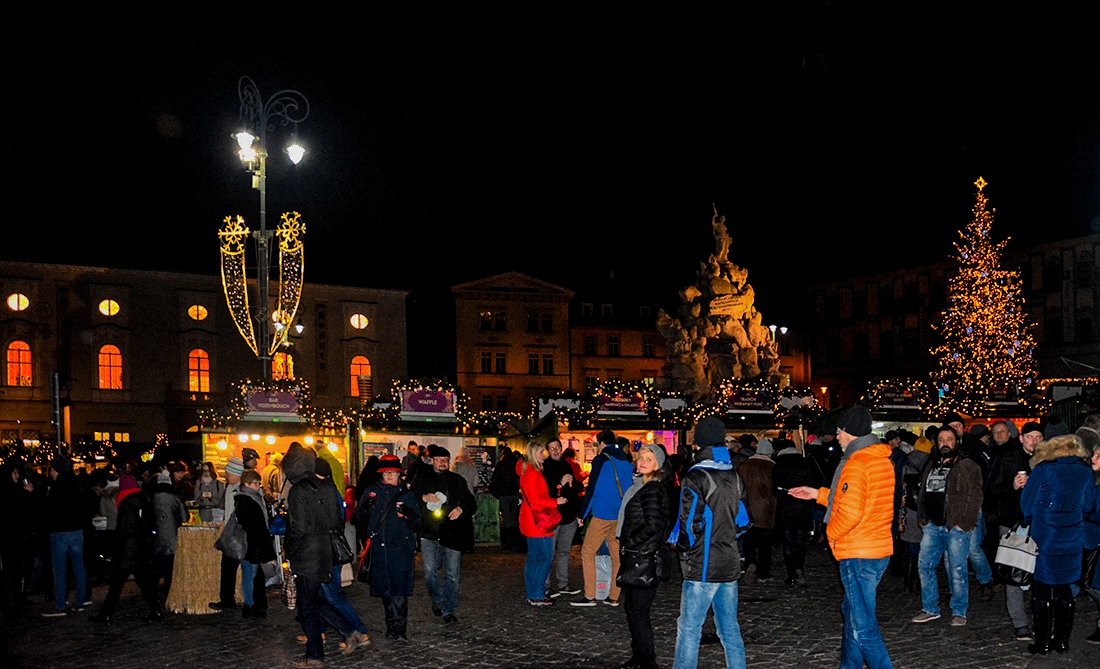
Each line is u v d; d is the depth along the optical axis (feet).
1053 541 30.63
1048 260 225.76
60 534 44.86
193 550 44.14
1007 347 163.02
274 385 76.38
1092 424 34.91
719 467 26.99
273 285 204.64
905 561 45.11
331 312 212.64
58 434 81.92
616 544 42.50
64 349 185.57
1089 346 215.92
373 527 36.01
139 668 32.96
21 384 181.78
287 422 76.23
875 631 26.20
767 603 42.19
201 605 43.78
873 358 270.46
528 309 247.70
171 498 43.98
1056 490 30.73
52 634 39.50
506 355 244.42
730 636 26.68
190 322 197.16
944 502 36.42
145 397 191.93
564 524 46.57
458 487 39.45
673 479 33.73
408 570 35.99
